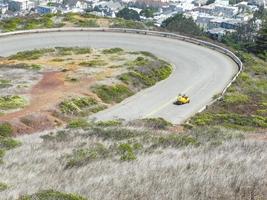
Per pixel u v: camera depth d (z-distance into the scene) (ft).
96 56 215.51
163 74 197.88
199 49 248.93
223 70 215.10
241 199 41.68
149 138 94.48
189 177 48.57
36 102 145.79
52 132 110.01
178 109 159.33
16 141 97.66
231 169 54.03
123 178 51.21
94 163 67.97
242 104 167.32
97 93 162.50
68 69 187.83
